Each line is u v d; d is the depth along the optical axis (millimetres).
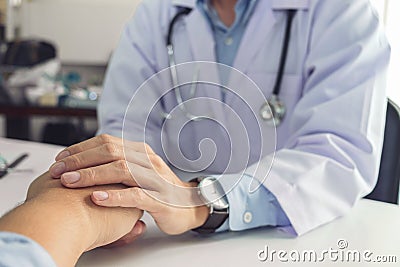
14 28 3107
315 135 886
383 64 948
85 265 618
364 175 876
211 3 1182
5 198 833
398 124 1015
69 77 2908
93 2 3133
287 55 1087
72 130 2850
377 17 992
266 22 1116
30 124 2867
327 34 1004
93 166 660
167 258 644
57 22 3135
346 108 904
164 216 677
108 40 3148
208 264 630
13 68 2891
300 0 1079
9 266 426
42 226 522
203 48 1156
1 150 1155
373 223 779
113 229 626
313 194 776
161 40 1212
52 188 624
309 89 1015
